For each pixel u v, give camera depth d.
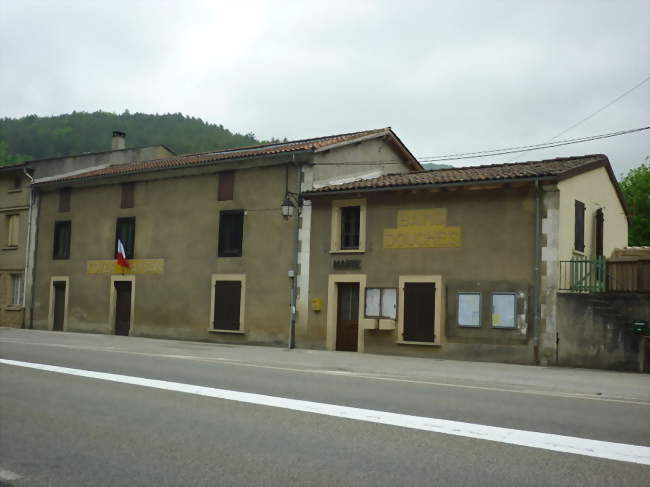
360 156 25.61
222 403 8.90
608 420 8.48
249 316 23.97
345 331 22.02
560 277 18.55
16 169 32.84
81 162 33.09
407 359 19.03
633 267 17.91
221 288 24.84
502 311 19.06
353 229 22.19
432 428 7.48
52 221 31.28
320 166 23.50
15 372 11.88
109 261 28.66
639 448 6.77
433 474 5.67
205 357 17.66
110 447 6.48
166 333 26.31
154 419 7.79
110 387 10.22
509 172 19.70
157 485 5.31
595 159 21.34
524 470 5.86
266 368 14.12
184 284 25.98
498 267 19.30
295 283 22.89
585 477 5.68
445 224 20.27
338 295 22.27
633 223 41.34
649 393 12.39
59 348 17.61
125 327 27.95
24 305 31.73
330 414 8.21
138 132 136.62
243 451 6.34
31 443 6.65
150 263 27.16
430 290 20.31
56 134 133.12
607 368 17.42
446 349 19.84
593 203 21.38
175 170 26.64
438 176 21.28
